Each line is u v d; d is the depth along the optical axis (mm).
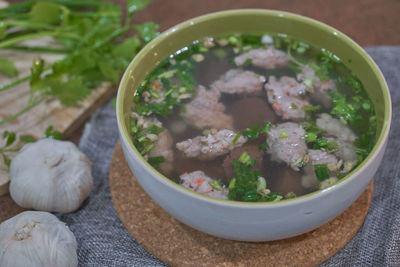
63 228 472
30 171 490
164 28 626
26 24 596
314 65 499
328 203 406
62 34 590
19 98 570
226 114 474
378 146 412
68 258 462
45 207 493
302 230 425
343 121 464
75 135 562
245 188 431
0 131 543
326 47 495
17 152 528
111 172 510
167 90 488
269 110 477
